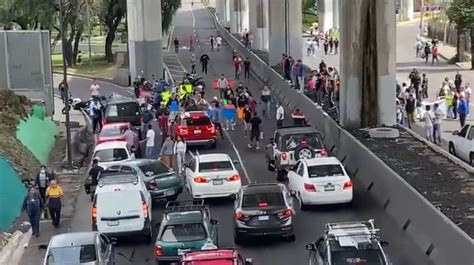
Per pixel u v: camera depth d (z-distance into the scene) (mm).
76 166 36062
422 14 98188
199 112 39500
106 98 52469
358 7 36375
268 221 22578
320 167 26359
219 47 89750
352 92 37031
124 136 36000
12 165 30766
